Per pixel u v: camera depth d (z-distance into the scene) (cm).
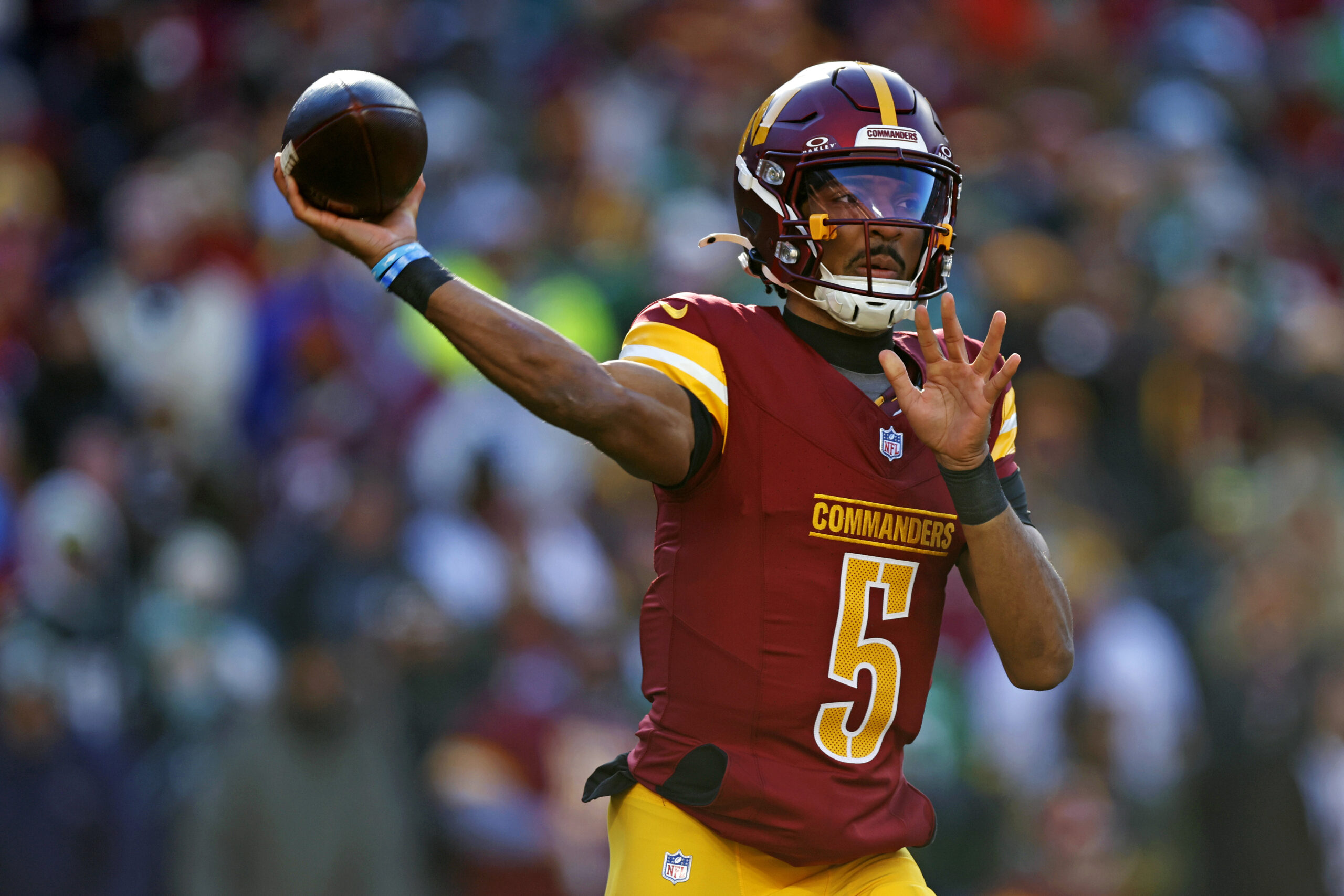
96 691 2438
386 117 973
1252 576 2702
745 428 1009
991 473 991
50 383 3084
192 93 4156
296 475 2683
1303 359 3453
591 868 2264
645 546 2802
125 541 2747
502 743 2281
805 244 1027
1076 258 3712
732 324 1027
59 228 3756
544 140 3862
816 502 1008
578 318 3184
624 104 4003
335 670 2175
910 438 1035
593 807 2289
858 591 1016
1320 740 2531
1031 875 2366
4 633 2388
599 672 2462
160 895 2266
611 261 3369
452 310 942
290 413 2973
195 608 2462
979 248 3647
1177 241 3781
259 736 2161
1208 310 3412
